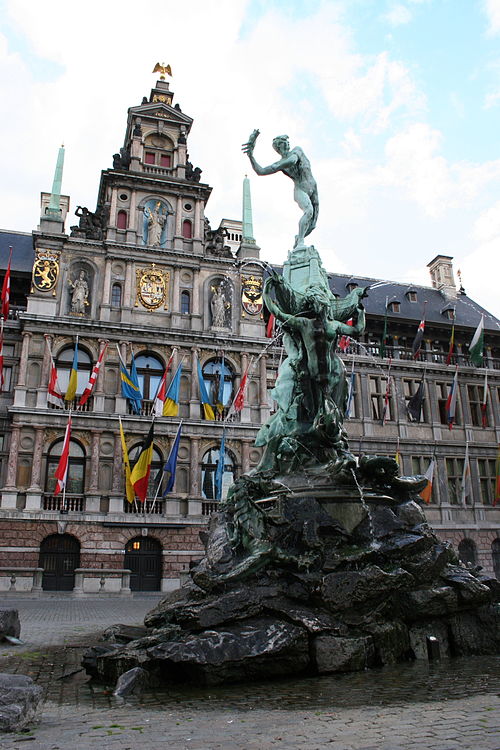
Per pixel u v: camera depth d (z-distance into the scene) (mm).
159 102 50250
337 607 12461
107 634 14508
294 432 18062
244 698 9758
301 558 13516
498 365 53688
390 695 9656
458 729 7438
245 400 44656
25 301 45188
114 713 8914
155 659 10883
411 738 7105
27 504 38031
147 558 39875
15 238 49375
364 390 48812
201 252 47156
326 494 15336
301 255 21219
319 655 11547
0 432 40375
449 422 47625
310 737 7328
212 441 43031
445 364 51406
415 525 15477
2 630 15820
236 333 46312
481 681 10570
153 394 43469
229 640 11125
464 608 14078
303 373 18516
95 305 43875
